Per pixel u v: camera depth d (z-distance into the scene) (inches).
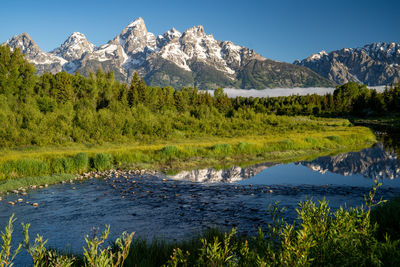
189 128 1758.1
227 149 991.0
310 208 121.6
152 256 200.7
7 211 367.9
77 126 1390.3
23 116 1373.0
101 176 645.3
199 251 193.9
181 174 672.4
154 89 3496.6
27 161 652.7
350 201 383.6
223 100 3993.6
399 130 2043.6
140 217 334.6
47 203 407.2
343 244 103.5
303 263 93.9
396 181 549.6
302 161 860.0
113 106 2026.3
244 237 248.4
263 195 436.1
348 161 839.1
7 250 92.8
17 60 2021.4
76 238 268.4
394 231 214.8
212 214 340.8
